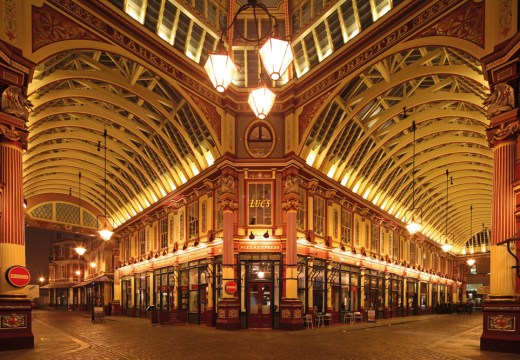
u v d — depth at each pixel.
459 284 47.16
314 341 13.63
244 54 19.81
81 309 47.19
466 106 20.41
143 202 29.05
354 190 25.05
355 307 24.14
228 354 10.69
